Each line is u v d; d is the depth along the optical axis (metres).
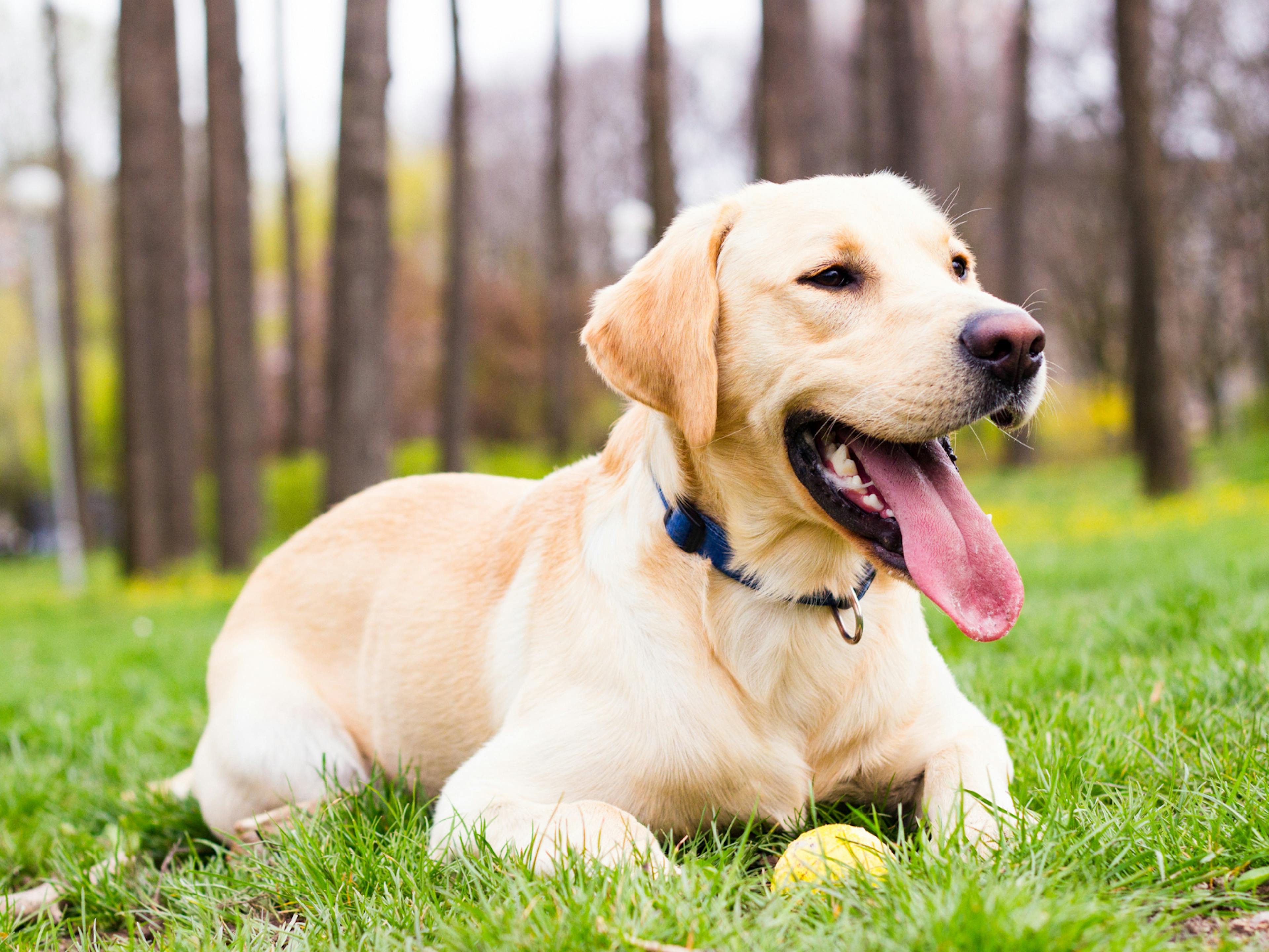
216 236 16.16
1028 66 23.75
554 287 28.03
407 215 39.84
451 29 21.05
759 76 12.19
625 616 2.60
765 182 2.82
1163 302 14.36
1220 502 13.03
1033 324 2.31
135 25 16.39
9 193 25.62
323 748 3.28
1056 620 5.05
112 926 2.88
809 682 2.59
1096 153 29.95
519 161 40.56
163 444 17.86
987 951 1.68
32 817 3.88
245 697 3.35
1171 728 2.96
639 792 2.54
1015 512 14.45
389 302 11.55
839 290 2.53
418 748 3.21
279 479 25.80
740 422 2.60
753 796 2.56
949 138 32.19
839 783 2.67
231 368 16.25
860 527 2.45
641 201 35.78
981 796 2.37
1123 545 8.73
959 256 2.82
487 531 3.35
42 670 7.32
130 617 11.32
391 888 2.39
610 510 2.79
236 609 3.81
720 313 2.62
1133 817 2.31
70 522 20.30
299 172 39.31
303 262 38.38
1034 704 3.44
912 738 2.69
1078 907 1.80
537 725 2.65
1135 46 14.08
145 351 17.02
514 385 34.66
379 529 3.64
